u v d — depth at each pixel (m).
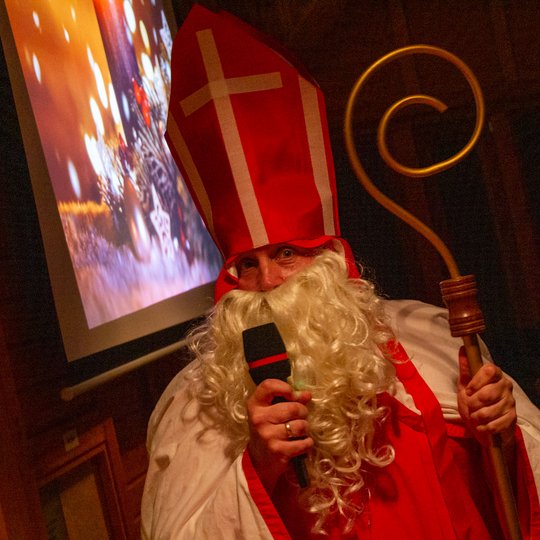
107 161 1.96
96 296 1.78
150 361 2.04
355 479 1.19
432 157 4.99
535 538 1.23
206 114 1.33
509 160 5.00
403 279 4.93
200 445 1.30
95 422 1.88
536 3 4.88
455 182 5.15
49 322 1.77
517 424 1.30
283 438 1.06
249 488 1.16
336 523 1.21
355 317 1.24
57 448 1.70
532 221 5.03
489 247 5.19
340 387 1.18
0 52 1.74
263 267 1.31
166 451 1.33
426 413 1.25
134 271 2.01
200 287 2.46
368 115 4.77
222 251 1.38
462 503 1.23
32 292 1.73
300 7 4.30
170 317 2.17
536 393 4.43
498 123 4.97
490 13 4.89
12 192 1.73
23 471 1.50
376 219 4.91
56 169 1.71
